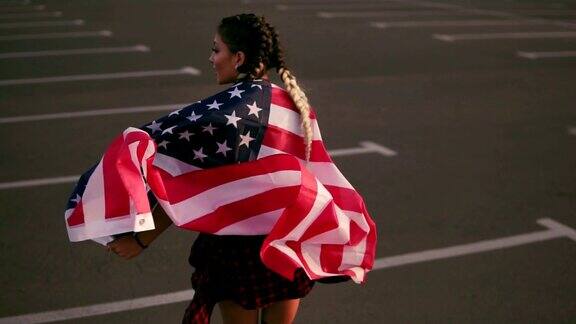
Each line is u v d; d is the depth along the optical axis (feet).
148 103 34.50
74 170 25.35
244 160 9.50
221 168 9.45
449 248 19.66
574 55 49.34
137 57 44.96
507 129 31.53
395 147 28.45
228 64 10.12
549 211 22.40
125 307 16.46
